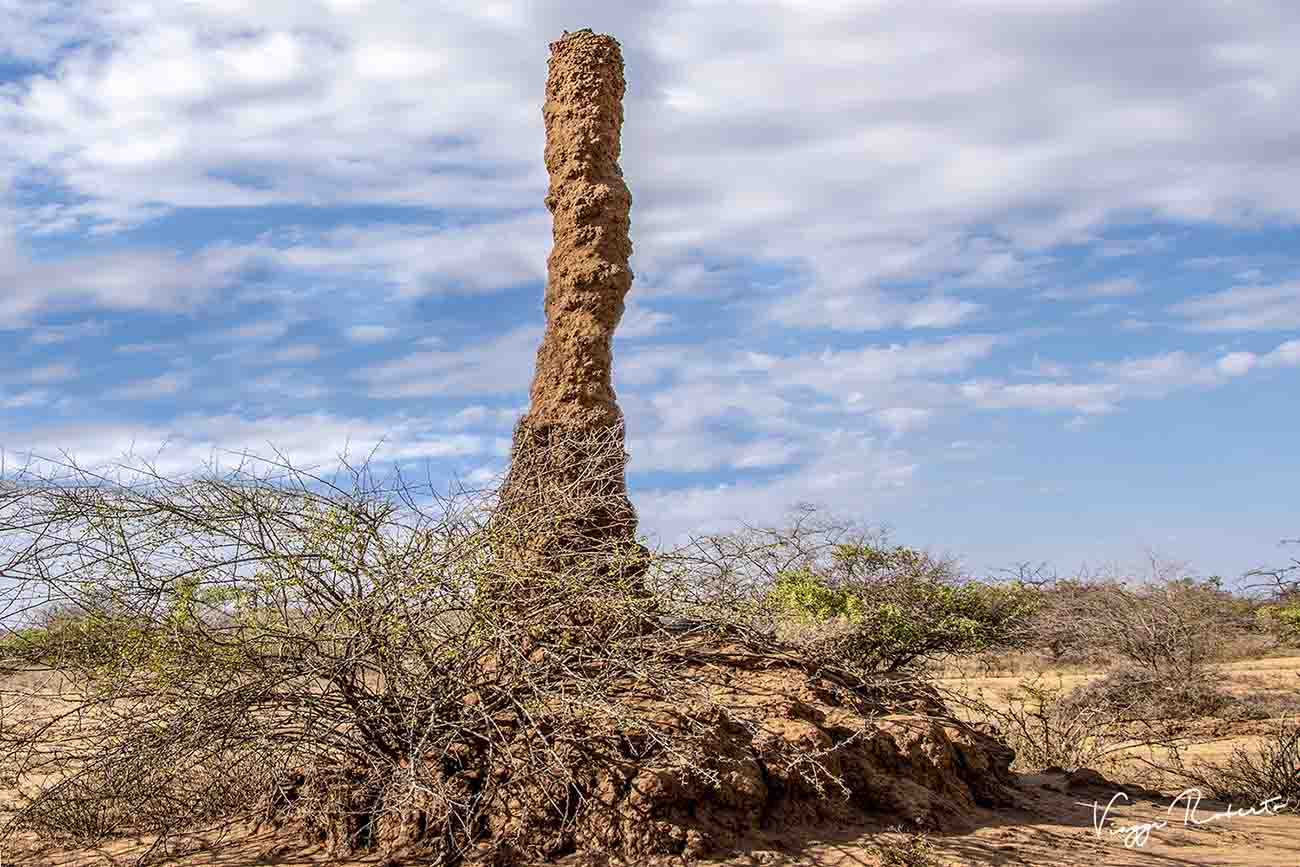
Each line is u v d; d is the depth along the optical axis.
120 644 8.70
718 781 8.03
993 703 19.34
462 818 8.23
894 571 19.70
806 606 16.67
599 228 11.44
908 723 9.71
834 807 8.62
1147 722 17.91
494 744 8.36
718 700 9.23
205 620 8.77
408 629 8.49
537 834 8.05
